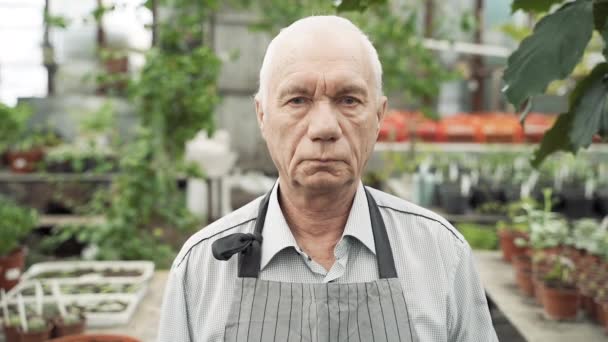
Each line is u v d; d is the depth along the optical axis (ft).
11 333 6.49
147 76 10.51
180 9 11.51
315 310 3.27
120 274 8.75
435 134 20.25
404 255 3.54
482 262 9.71
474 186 15.10
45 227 14.97
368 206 3.64
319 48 3.15
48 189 15.24
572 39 3.23
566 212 14.43
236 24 23.63
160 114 10.76
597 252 9.00
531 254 8.85
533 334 6.77
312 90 3.13
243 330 3.28
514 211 12.42
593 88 3.66
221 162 16.25
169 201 11.44
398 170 18.49
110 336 5.84
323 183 3.15
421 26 23.43
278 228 3.47
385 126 19.27
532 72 3.26
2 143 13.53
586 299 7.34
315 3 14.48
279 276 3.45
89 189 14.82
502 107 25.58
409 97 16.17
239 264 3.46
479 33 24.79
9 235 8.52
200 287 3.55
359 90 3.16
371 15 15.31
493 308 9.92
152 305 7.68
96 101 20.02
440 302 3.46
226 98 24.14
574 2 3.36
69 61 20.94
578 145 3.59
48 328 6.49
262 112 3.50
